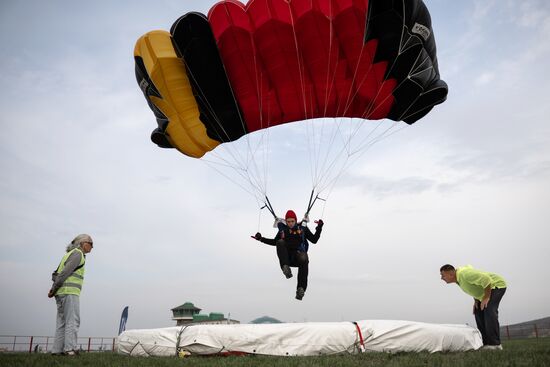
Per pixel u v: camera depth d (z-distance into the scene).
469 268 7.23
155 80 8.93
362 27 8.34
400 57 8.53
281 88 9.55
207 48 8.58
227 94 9.36
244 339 6.40
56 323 6.66
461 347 6.66
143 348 7.02
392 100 9.47
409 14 7.90
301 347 6.29
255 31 8.46
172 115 9.47
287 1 8.12
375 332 6.40
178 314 22.56
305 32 8.60
